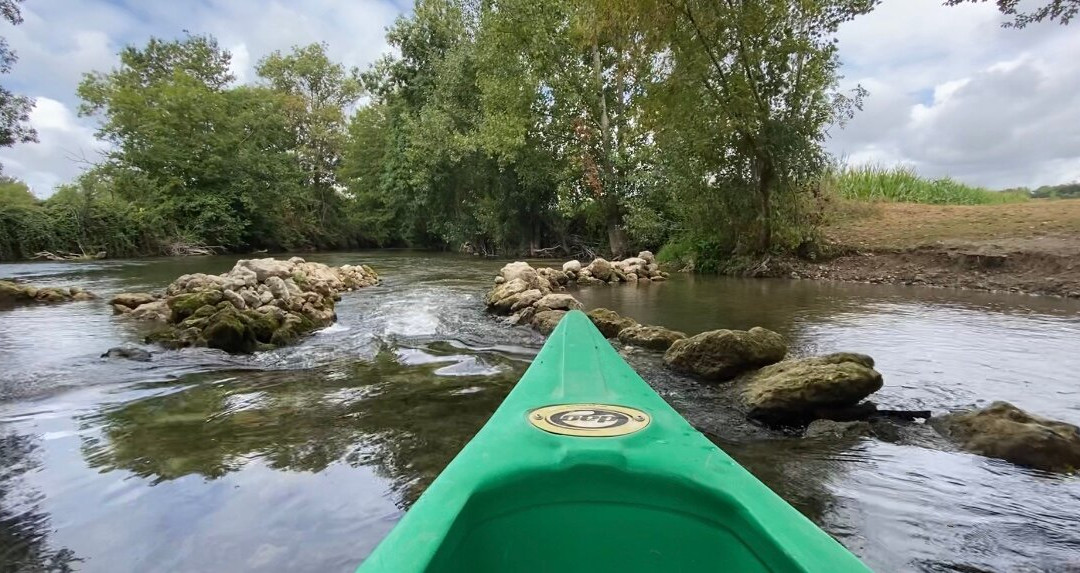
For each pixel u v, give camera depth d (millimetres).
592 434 1436
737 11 9992
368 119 36875
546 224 22406
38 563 1866
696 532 1201
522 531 1238
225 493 2342
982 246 9586
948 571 1830
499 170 21422
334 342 5582
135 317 7070
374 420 3254
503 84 18469
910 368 4191
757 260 11836
